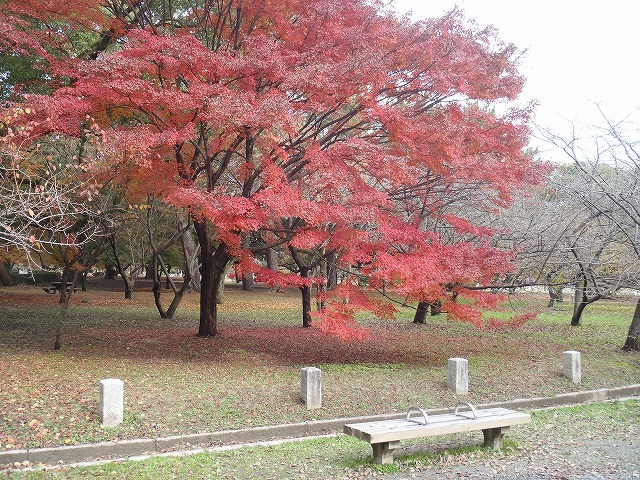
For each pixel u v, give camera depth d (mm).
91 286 35750
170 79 10625
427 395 9508
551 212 14828
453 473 6125
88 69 8820
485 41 10609
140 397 8383
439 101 11102
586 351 13914
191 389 8984
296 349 13086
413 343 14711
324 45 9812
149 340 13664
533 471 6227
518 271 13492
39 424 7098
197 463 6219
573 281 13750
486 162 9758
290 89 9492
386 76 9688
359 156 9992
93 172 10742
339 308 10375
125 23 12047
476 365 11844
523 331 17531
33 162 11523
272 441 7324
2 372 9719
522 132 10648
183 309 22094
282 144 11031
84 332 14750
